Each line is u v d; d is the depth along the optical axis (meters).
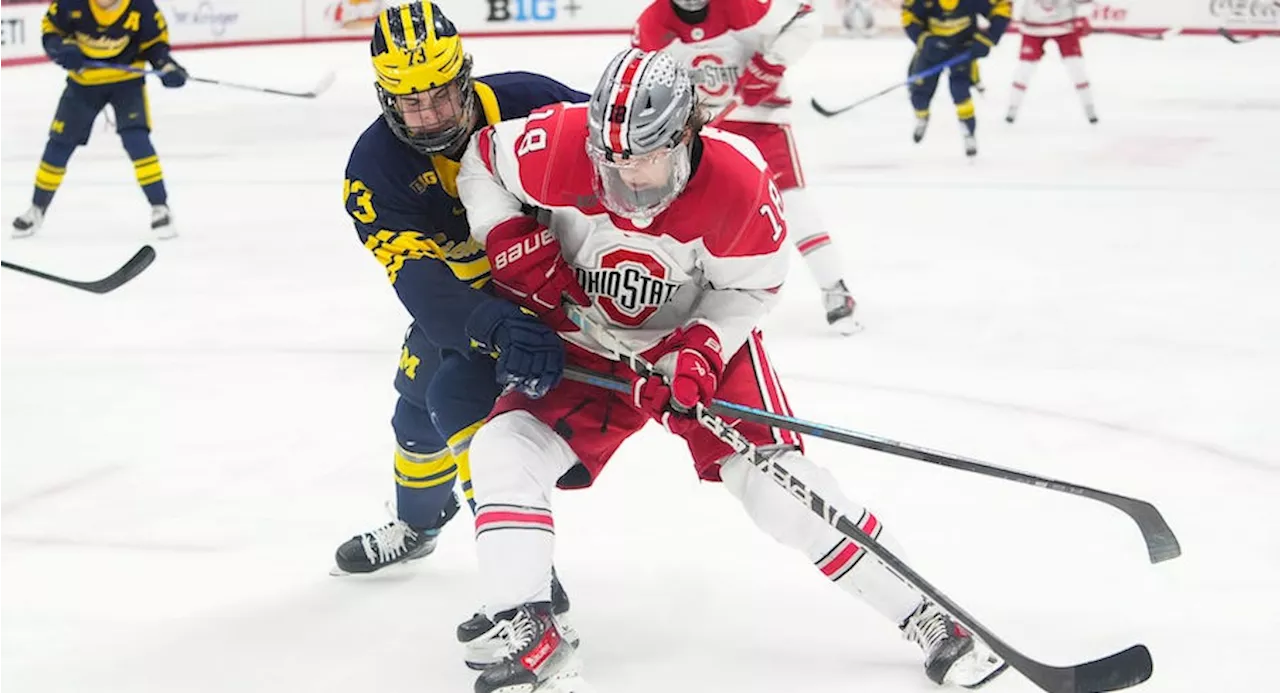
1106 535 6.90
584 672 5.59
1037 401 9.02
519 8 31.28
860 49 28.53
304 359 10.33
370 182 5.48
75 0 13.85
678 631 5.95
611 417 5.53
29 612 6.24
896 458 7.96
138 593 6.43
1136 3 29.97
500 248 5.28
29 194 16.97
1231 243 13.56
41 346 10.73
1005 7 17.28
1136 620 6.00
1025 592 6.29
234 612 6.21
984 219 14.82
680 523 7.13
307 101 23.75
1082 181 16.70
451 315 5.29
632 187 4.85
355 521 7.29
